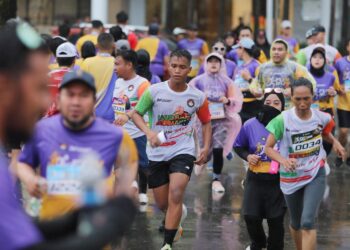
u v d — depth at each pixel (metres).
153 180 15.41
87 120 9.55
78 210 5.12
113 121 17.94
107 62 17.88
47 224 5.39
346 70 26.52
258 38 34.03
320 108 24.91
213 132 22.03
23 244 4.66
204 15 56.72
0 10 26.83
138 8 56.00
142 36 38.81
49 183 9.52
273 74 21.84
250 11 54.72
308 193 13.66
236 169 26.11
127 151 9.71
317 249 16.27
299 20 47.00
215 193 22.05
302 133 13.59
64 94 9.48
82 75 9.41
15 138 4.98
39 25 55.41
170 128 15.05
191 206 20.27
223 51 27.55
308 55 27.39
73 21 55.75
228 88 21.86
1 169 4.81
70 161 9.52
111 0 55.56
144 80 18.75
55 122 9.63
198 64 34.09
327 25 42.62
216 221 18.62
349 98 26.38
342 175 25.19
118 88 18.73
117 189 9.21
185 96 15.02
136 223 18.16
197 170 20.62
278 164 14.19
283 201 14.33
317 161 13.70
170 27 56.66
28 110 4.95
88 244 4.65
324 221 18.88
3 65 4.87
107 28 34.84
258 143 14.44
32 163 9.84
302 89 13.43
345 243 16.83
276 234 14.53
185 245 16.34
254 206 14.38
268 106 14.44
